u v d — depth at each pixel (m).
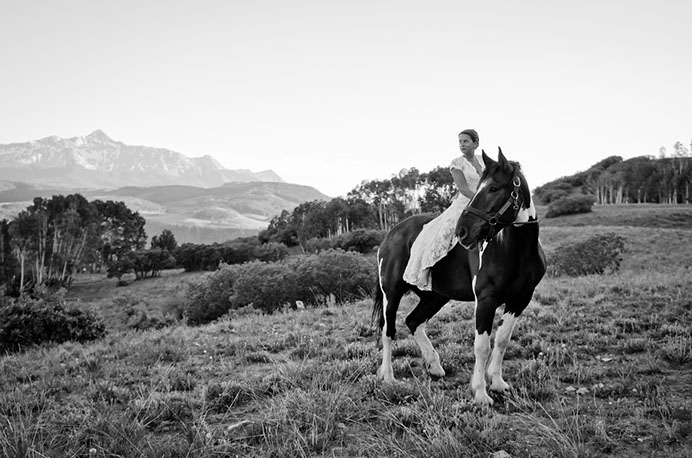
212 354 9.15
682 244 44.16
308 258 22.33
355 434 5.16
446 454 4.38
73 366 8.92
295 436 5.00
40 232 86.19
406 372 6.98
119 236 124.00
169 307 29.77
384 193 116.50
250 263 24.14
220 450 4.95
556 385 5.96
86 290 81.75
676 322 8.12
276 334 10.40
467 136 6.09
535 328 8.61
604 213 83.81
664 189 116.12
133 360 9.21
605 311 9.55
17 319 14.80
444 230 6.05
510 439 4.68
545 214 90.94
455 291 6.11
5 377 8.48
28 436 5.43
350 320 11.08
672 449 4.27
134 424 5.61
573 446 4.27
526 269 5.50
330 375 6.69
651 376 6.00
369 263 21.89
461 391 5.93
